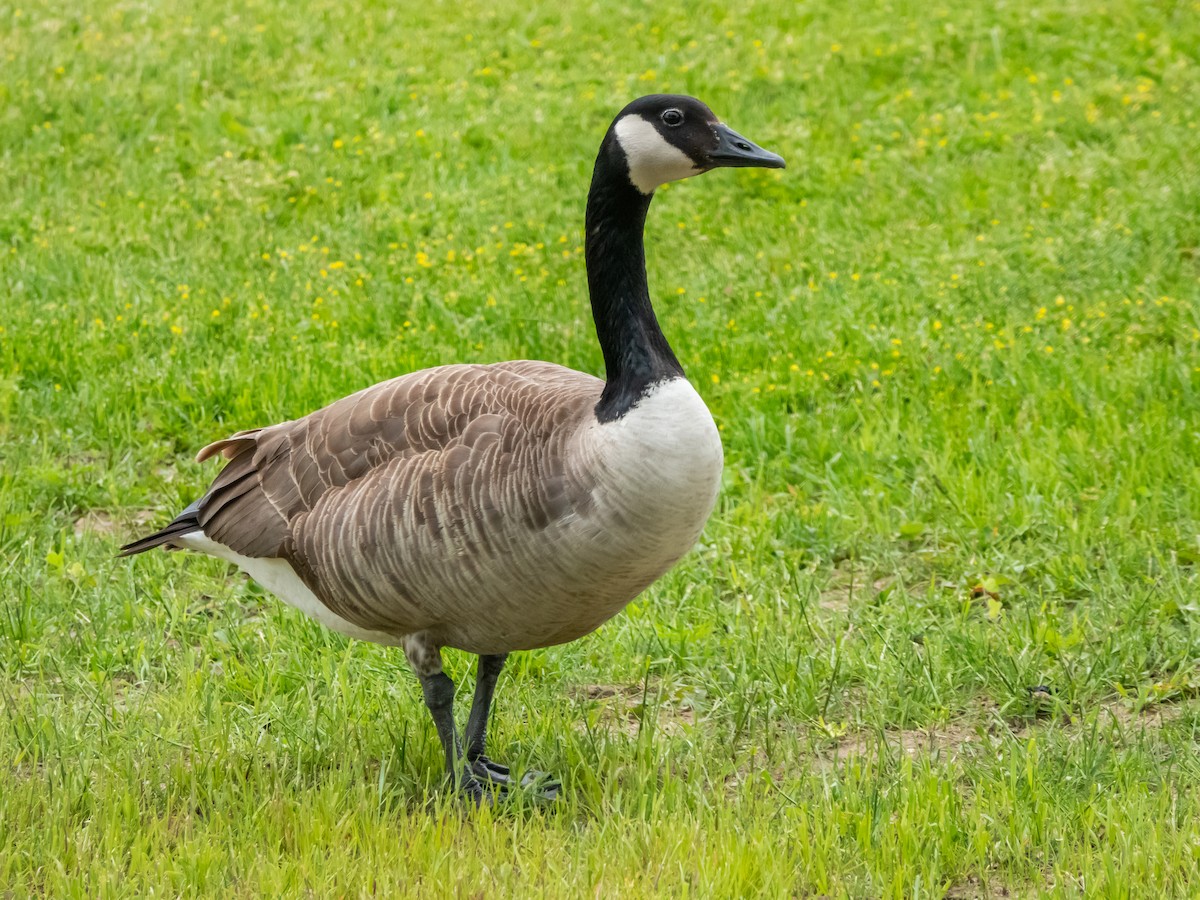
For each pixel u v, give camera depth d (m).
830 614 10.49
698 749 8.54
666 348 7.48
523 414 7.37
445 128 21.66
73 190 19.39
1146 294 15.13
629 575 7.33
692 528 7.32
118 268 16.81
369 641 8.34
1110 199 17.89
